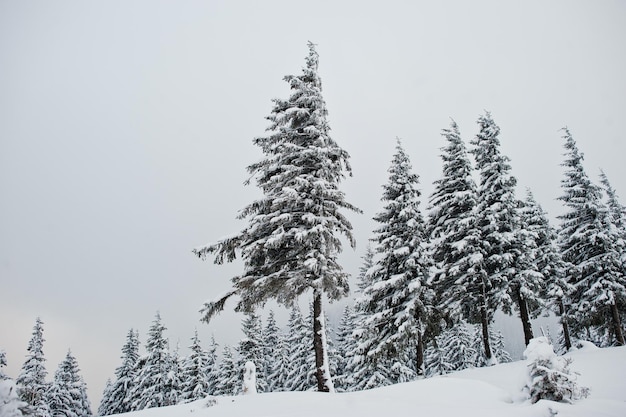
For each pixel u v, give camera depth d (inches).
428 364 1588.3
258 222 645.3
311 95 703.1
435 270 915.4
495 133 1045.8
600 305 1075.9
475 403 410.3
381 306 926.4
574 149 1168.2
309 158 689.0
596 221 1099.3
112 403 1882.4
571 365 629.9
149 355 1662.2
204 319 651.5
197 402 532.7
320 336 606.5
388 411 375.9
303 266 626.8
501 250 951.0
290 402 453.7
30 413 303.6
